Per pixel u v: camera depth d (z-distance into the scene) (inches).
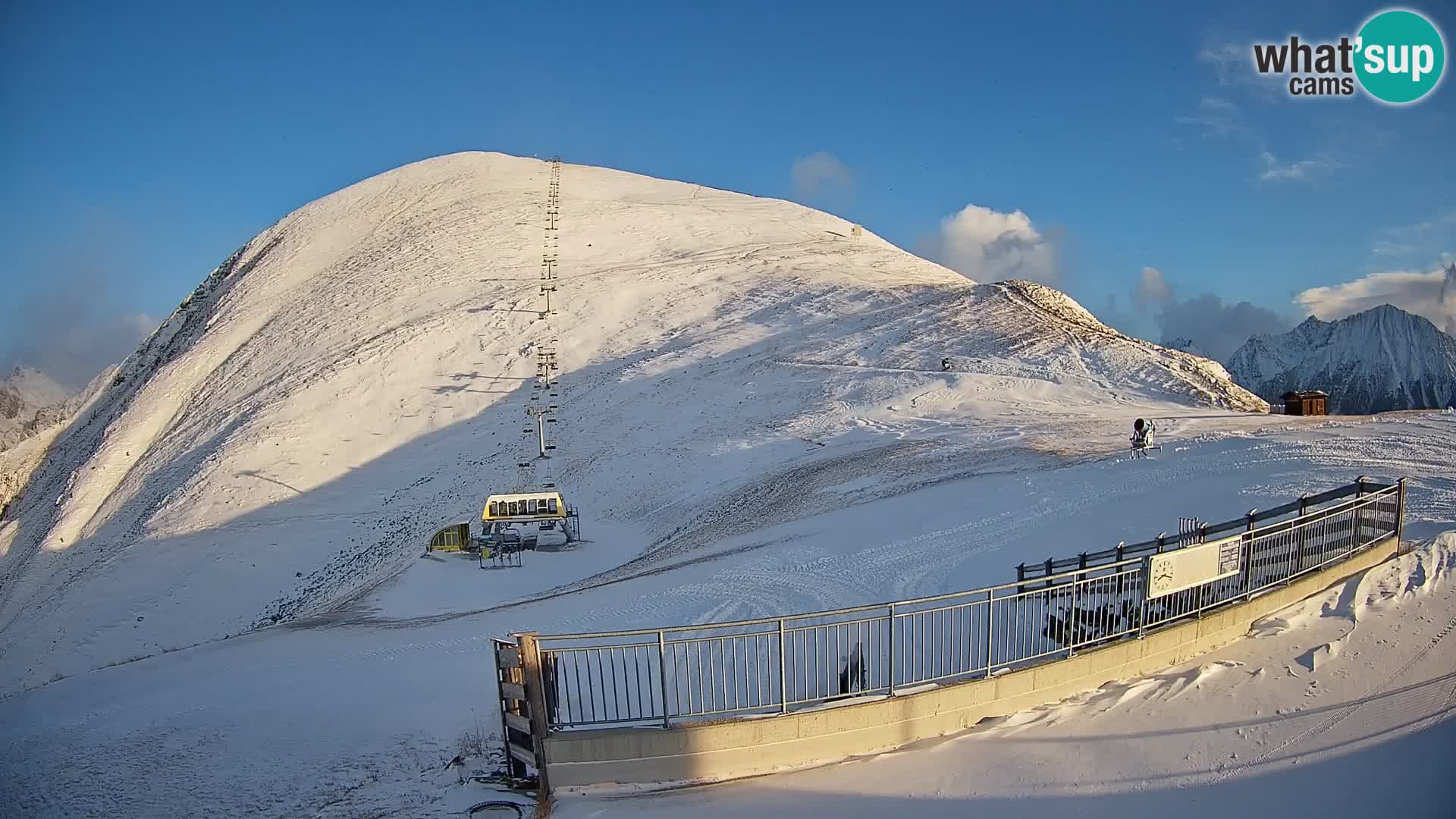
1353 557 465.1
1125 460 976.9
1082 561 460.1
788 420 1680.6
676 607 645.9
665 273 2888.8
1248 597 416.8
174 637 1360.7
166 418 2518.5
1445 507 582.2
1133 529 668.7
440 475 1830.7
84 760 444.8
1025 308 2235.5
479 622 732.0
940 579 612.1
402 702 483.2
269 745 432.1
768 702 383.6
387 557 1441.9
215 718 498.0
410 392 2224.4
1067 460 1045.2
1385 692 322.0
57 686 726.5
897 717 330.0
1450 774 266.8
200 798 373.1
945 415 1556.3
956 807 284.8
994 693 346.3
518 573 1117.1
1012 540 693.3
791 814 285.0
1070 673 361.4
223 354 2859.3
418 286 2945.4
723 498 1294.3
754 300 2588.6
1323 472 773.3
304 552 1590.8
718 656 475.8
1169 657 382.0
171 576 1556.3
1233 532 595.8
